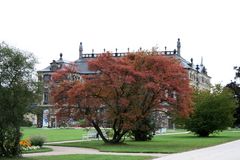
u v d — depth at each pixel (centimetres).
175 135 7644
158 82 4616
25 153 3428
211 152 3675
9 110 2911
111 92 4672
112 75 4588
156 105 4778
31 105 3072
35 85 3053
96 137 5941
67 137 6200
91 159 2930
